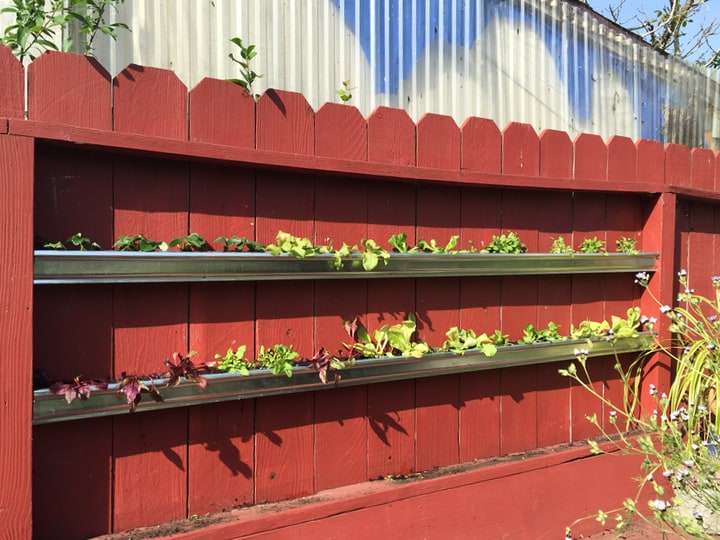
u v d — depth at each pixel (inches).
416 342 100.4
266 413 86.6
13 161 66.2
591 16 170.9
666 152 129.2
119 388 72.3
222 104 81.6
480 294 107.1
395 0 133.4
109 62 98.6
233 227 84.5
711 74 202.4
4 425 65.7
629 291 125.4
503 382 109.7
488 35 149.9
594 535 112.6
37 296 72.2
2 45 67.4
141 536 74.9
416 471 100.0
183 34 105.4
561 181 110.9
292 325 89.4
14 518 66.1
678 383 116.8
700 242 135.4
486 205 107.8
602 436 120.6
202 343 82.4
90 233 74.9
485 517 100.7
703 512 108.3
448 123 101.8
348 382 89.4
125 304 77.4
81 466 74.0
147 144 73.9
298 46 118.1
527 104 157.2
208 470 82.3
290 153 84.5
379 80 130.6
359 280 95.3
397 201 98.6
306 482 89.9
